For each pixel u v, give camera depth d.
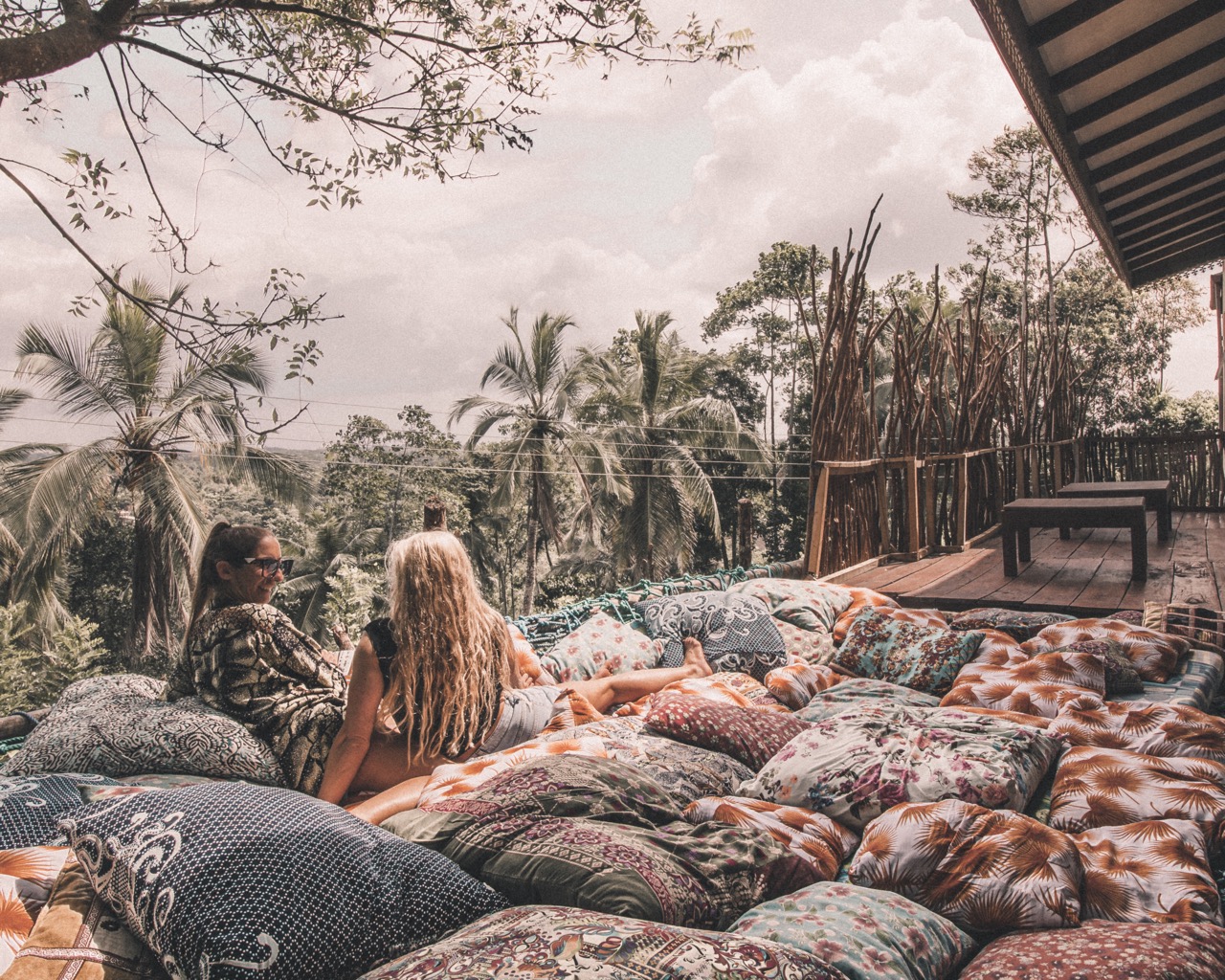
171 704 2.54
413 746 2.69
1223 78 5.35
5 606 19.36
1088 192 6.33
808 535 5.80
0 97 3.19
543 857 1.80
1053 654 3.28
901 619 3.96
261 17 4.09
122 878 1.59
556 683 3.60
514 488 25.45
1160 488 7.61
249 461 19.17
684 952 1.36
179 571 19.44
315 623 25.80
